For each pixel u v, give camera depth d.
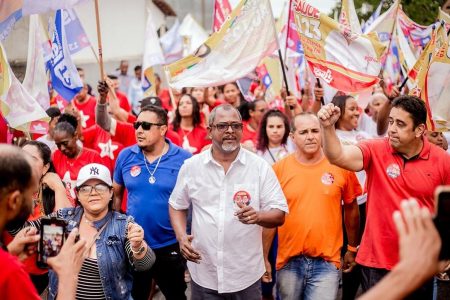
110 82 7.15
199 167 4.56
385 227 4.15
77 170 6.27
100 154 7.03
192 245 4.63
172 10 23.64
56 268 2.59
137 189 5.47
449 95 5.49
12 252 2.76
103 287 3.95
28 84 6.10
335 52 6.03
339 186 4.91
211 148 4.63
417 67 6.00
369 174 4.29
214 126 4.45
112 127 6.95
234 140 4.44
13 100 5.20
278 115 6.62
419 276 1.57
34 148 4.88
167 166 5.50
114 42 16.30
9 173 2.26
